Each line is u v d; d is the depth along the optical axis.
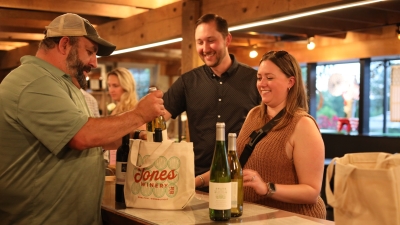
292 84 2.07
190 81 3.00
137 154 1.84
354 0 3.03
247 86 2.91
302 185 1.92
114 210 1.84
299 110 2.05
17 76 1.81
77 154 1.85
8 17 4.54
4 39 6.37
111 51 2.13
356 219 1.28
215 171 1.63
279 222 1.59
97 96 7.79
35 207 1.80
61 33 1.91
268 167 2.03
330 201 1.34
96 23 5.37
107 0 4.21
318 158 1.94
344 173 1.30
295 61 2.10
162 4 4.50
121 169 2.00
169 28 4.39
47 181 1.79
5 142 1.77
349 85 7.00
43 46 1.95
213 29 2.78
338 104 7.24
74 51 1.94
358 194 1.28
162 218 1.67
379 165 1.33
